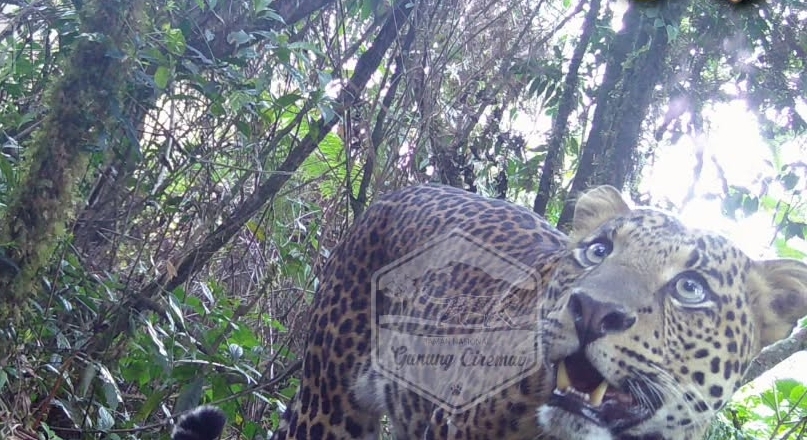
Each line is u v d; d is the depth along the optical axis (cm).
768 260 77
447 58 136
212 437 98
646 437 72
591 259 75
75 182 101
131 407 122
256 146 127
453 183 137
